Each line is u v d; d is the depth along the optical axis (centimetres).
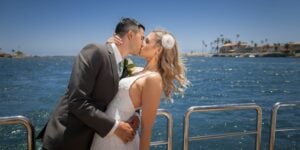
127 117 249
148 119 249
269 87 4088
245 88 3925
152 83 246
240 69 9250
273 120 408
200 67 10556
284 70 8800
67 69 9262
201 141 1177
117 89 243
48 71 8050
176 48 259
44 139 240
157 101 249
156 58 259
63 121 235
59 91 3322
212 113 1859
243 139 1194
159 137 1216
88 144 240
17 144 1145
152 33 262
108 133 235
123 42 249
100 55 231
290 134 1274
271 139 412
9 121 262
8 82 4556
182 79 264
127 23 249
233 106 365
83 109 223
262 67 10688
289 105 407
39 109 2112
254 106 381
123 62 272
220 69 9238
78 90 224
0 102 2477
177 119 1734
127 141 245
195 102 2598
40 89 3544
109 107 248
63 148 232
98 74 233
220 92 3438
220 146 1118
